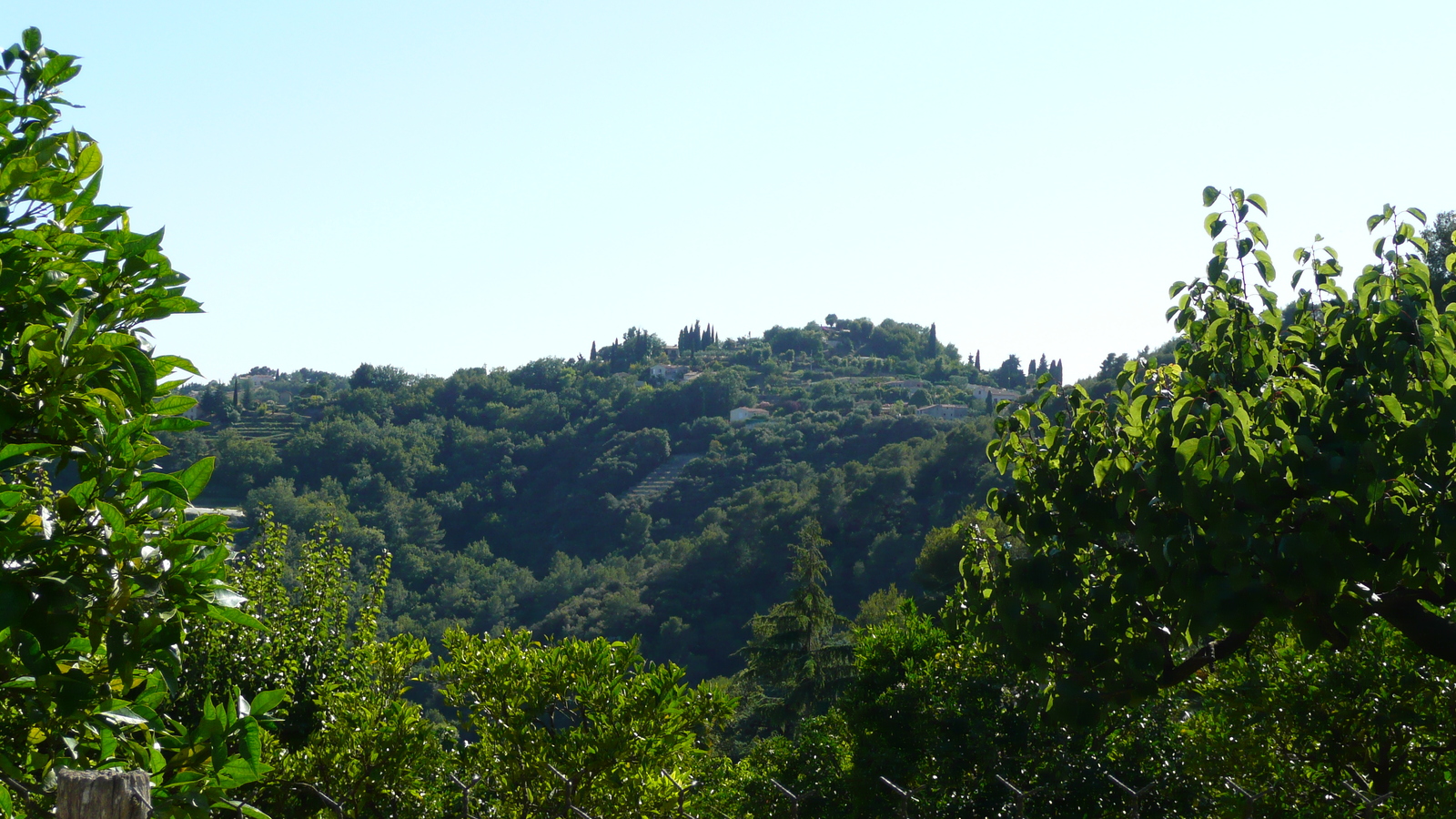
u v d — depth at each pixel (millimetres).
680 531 109812
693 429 143375
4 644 2592
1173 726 7727
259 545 10609
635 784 7082
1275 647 6867
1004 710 8391
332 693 8109
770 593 74750
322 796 4910
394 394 167375
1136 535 4793
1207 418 4281
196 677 8883
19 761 3113
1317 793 6395
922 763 8789
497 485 133250
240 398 169125
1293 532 4332
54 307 2689
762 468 119062
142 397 2594
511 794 7781
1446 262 4938
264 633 9633
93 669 2973
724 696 7828
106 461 2596
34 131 2961
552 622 81000
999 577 5578
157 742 2816
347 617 10461
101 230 2930
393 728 7625
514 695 7875
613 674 7824
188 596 2650
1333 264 5270
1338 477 4043
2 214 2688
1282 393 4664
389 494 116125
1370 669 6270
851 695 10125
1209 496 4281
